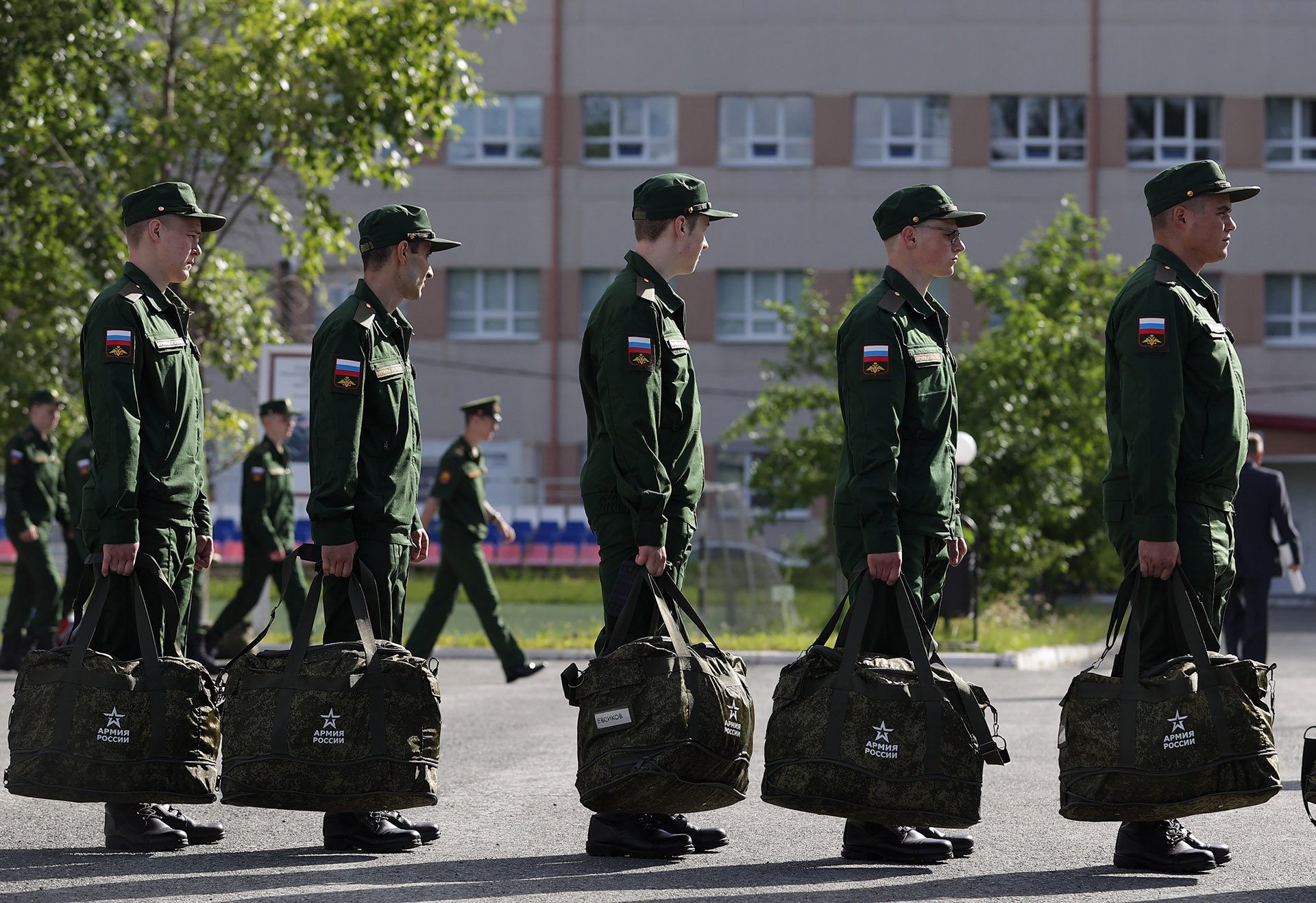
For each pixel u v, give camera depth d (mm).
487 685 24000
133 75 32406
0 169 30750
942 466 10891
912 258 10984
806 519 63750
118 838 10930
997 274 40625
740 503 33500
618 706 10250
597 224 66625
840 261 66188
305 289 35375
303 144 32000
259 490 25109
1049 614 40562
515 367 66812
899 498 10680
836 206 66188
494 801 13367
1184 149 66250
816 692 10297
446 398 66875
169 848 10969
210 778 10703
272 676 10453
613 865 10602
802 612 37969
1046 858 10953
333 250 33438
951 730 10172
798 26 66250
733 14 66312
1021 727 18719
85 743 10422
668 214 11070
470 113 66750
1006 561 37375
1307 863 10797
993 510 36188
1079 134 66375
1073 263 40125
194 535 11250
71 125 31062
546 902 9344
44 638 26094
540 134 66875
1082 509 38469
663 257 11133
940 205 10922
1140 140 66312
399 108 32438
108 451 10578
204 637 25953
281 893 9531
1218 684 9922
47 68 30797
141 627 10633
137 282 11039
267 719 10328
